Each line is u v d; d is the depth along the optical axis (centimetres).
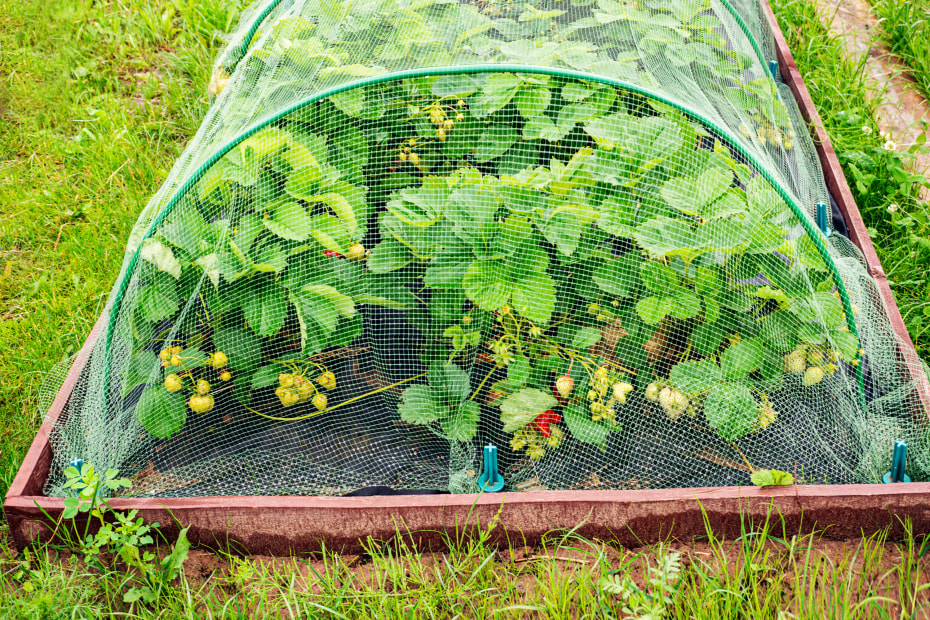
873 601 201
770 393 236
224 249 229
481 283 225
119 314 246
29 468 230
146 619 205
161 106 411
